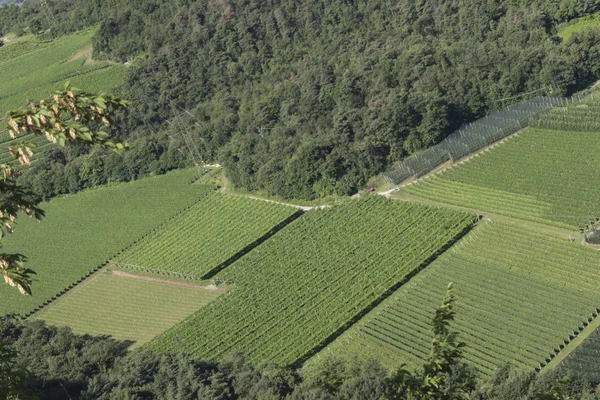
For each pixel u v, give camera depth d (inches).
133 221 7007.9
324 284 5497.1
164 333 5374.0
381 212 6122.1
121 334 5570.9
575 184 5797.2
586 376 4013.3
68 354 4623.5
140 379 4202.8
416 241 5713.6
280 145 6909.5
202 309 5585.6
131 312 5836.6
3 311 6190.9
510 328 4643.2
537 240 5388.8
